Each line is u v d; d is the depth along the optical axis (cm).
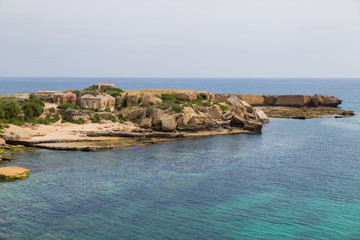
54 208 3809
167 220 3606
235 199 4212
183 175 5125
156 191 4425
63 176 4903
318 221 3619
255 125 9369
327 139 8294
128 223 3519
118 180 4806
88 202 4003
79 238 3186
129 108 9756
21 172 4800
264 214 3788
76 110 8756
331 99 15862
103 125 8481
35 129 7600
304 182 4875
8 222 3444
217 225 3512
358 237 3272
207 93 12450
